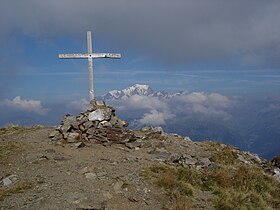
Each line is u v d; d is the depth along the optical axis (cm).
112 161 1725
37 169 1589
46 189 1370
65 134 2017
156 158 1847
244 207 1474
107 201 1309
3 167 1622
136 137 2166
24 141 2056
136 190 1419
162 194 1421
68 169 1590
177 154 1931
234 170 1892
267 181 1875
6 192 1343
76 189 1374
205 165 1869
